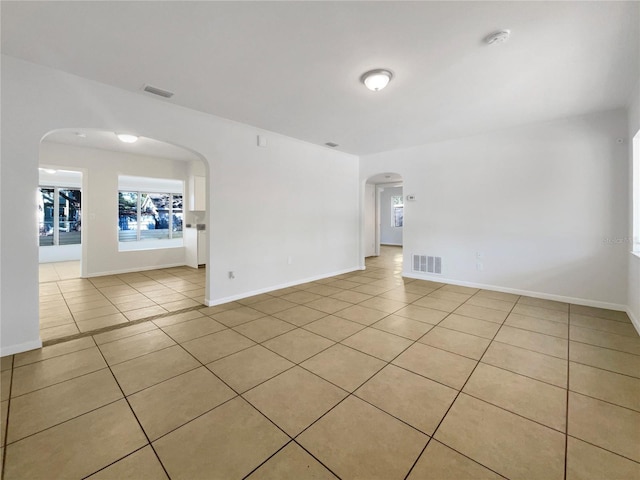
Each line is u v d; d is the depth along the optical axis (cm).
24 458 139
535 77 266
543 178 394
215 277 378
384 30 201
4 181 234
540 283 404
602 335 279
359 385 200
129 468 134
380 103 324
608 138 349
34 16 185
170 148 545
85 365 226
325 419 167
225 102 321
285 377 210
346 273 589
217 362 231
